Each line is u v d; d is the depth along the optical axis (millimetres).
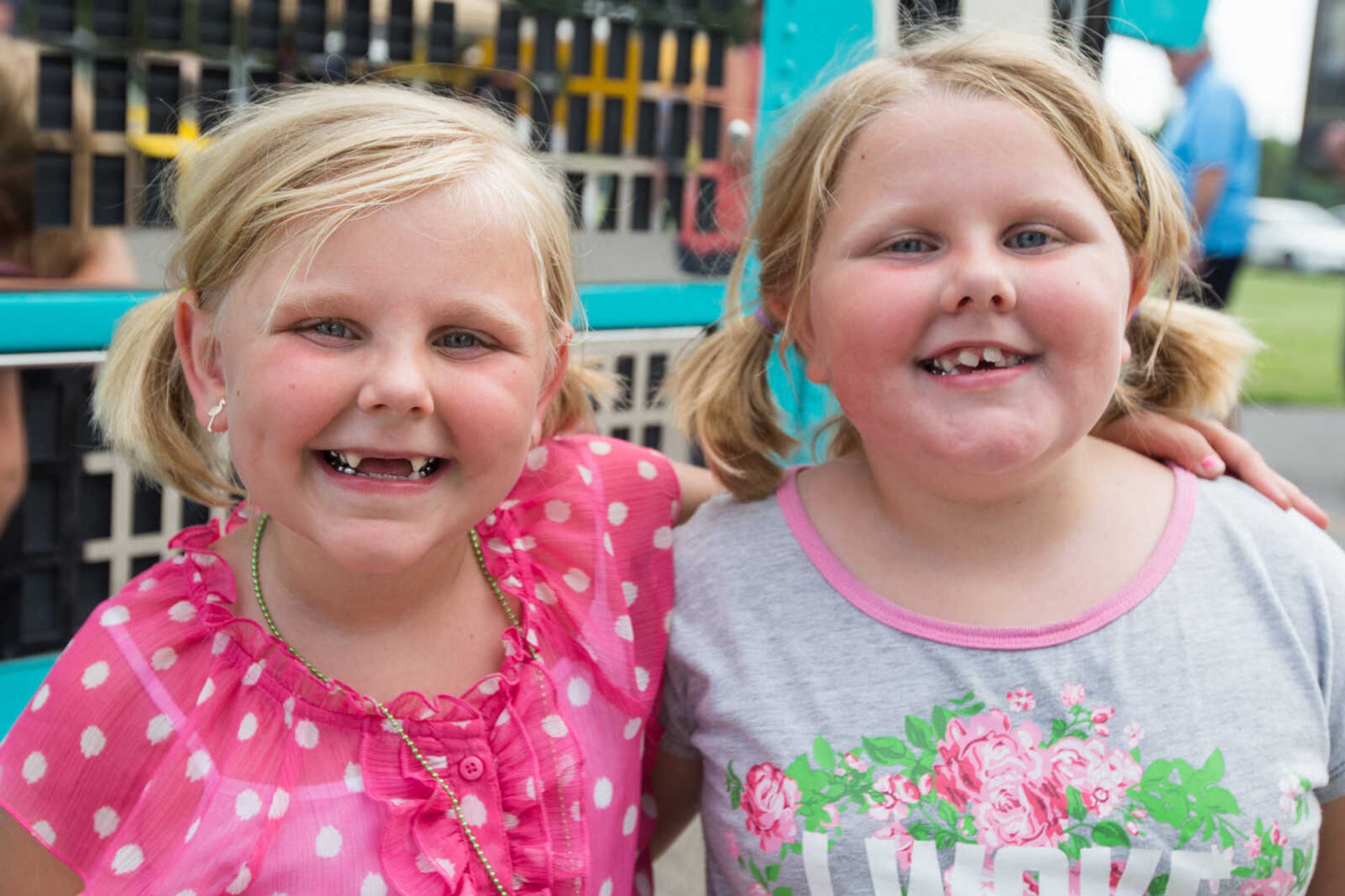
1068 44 1217
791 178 1152
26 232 1323
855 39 1753
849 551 1131
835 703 1066
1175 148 3852
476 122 997
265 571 1019
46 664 1412
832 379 1085
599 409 1674
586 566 1111
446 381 891
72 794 952
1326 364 9609
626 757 1087
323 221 876
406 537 902
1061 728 1026
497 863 977
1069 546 1087
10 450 1354
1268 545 1089
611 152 1642
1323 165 7441
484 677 1035
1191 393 1232
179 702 959
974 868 1010
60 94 1323
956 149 1004
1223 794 1000
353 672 995
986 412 986
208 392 980
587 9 1590
